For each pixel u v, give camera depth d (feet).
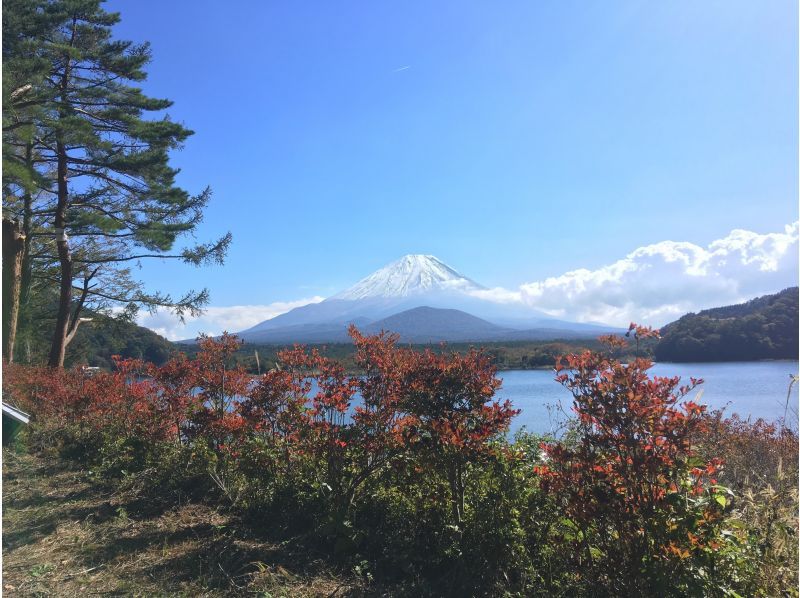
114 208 58.90
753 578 8.01
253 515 14.30
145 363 24.06
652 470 7.70
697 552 7.71
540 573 9.81
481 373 11.71
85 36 55.16
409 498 12.60
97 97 55.62
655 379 8.13
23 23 48.37
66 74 54.70
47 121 47.55
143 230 56.24
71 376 31.40
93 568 11.52
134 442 20.27
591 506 8.14
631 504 7.91
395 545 11.58
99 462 21.24
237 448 16.19
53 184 57.82
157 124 56.59
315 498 13.71
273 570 11.11
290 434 14.55
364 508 13.05
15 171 44.37
